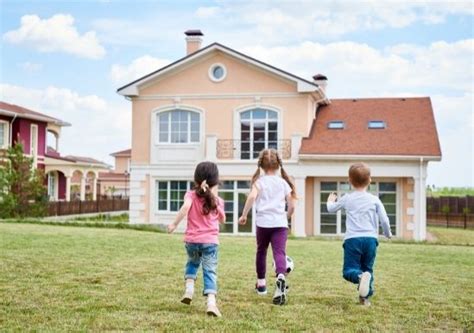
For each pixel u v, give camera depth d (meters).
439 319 5.45
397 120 25.11
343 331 4.91
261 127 24.53
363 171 6.16
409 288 7.04
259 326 5.00
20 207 27.42
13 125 32.56
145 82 25.12
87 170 38.59
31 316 5.21
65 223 20.30
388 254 11.21
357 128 24.70
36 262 8.40
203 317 5.29
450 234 25.38
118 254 9.68
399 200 23.11
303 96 24.14
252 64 24.34
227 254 10.38
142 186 25.30
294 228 23.36
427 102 26.47
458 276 8.09
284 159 23.75
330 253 11.16
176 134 25.22
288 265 6.32
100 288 6.55
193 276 5.75
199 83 24.94
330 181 23.88
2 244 10.62
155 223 24.70
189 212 5.73
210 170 5.81
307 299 6.23
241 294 6.41
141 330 4.80
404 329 5.05
